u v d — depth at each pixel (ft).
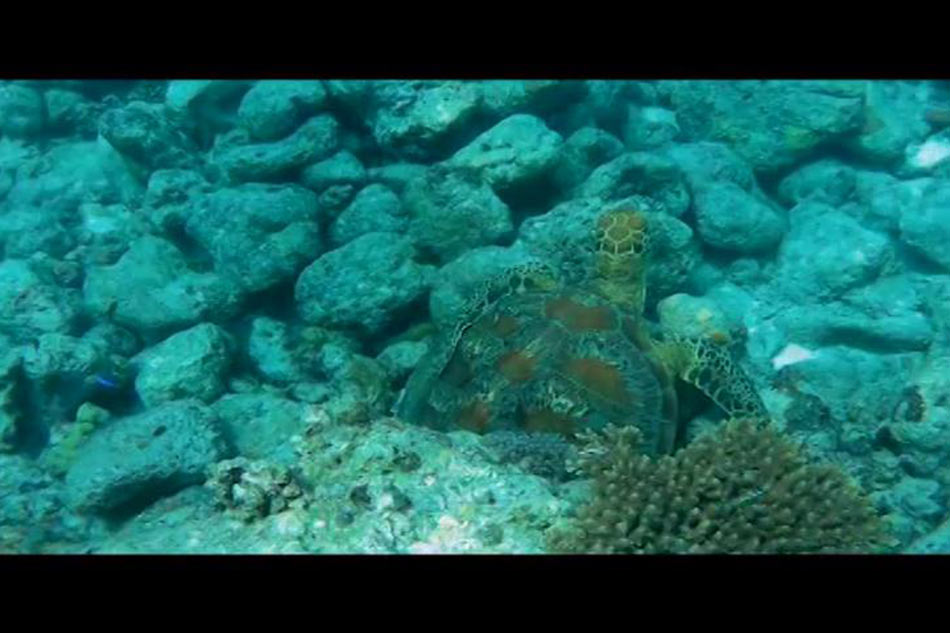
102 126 8.33
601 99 7.93
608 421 4.22
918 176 7.54
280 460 4.18
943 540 3.39
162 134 8.34
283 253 6.58
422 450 3.77
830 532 3.39
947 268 6.60
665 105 8.57
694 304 6.08
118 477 4.36
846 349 6.20
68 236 8.26
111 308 6.68
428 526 3.42
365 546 3.32
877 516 3.67
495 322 4.87
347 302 6.19
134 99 10.02
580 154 7.19
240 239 6.64
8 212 8.82
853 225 6.80
